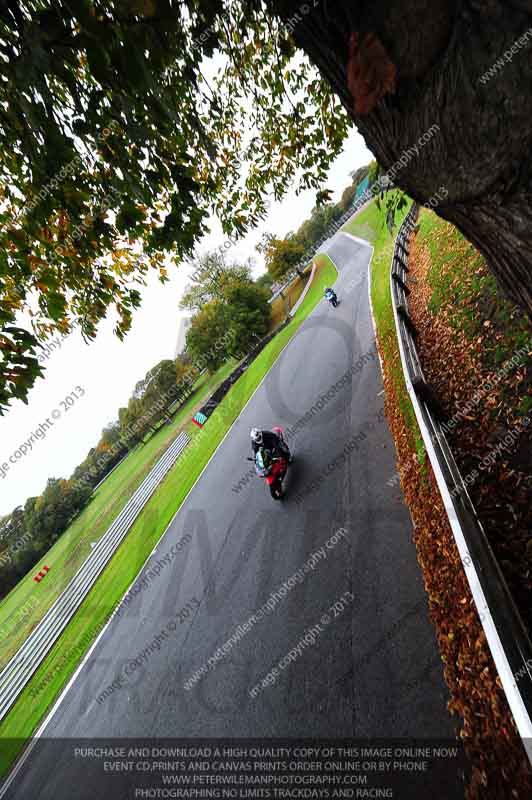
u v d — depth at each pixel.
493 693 2.72
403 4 1.02
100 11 1.46
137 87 1.56
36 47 1.46
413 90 1.22
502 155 1.17
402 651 3.58
